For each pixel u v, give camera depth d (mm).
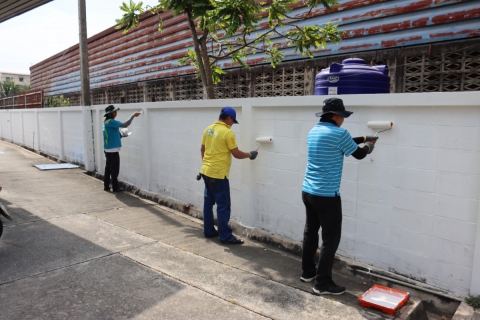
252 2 5156
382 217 3904
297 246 4621
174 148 6641
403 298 3443
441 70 5461
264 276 4035
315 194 3582
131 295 3555
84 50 9336
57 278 3852
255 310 3354
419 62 5664
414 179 3650
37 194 7289
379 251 3955
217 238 5199
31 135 13453
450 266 3480
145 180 7398
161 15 10227
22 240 4867
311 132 3734
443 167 3461
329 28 5934
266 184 5023
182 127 6414
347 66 4465
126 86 12094
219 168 4855
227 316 3252
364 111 3943
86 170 9555
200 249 4773
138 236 5156
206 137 5012
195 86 9414
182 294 3602
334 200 3572
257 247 4875
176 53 9875
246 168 5195
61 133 11125
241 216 5438
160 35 10352
